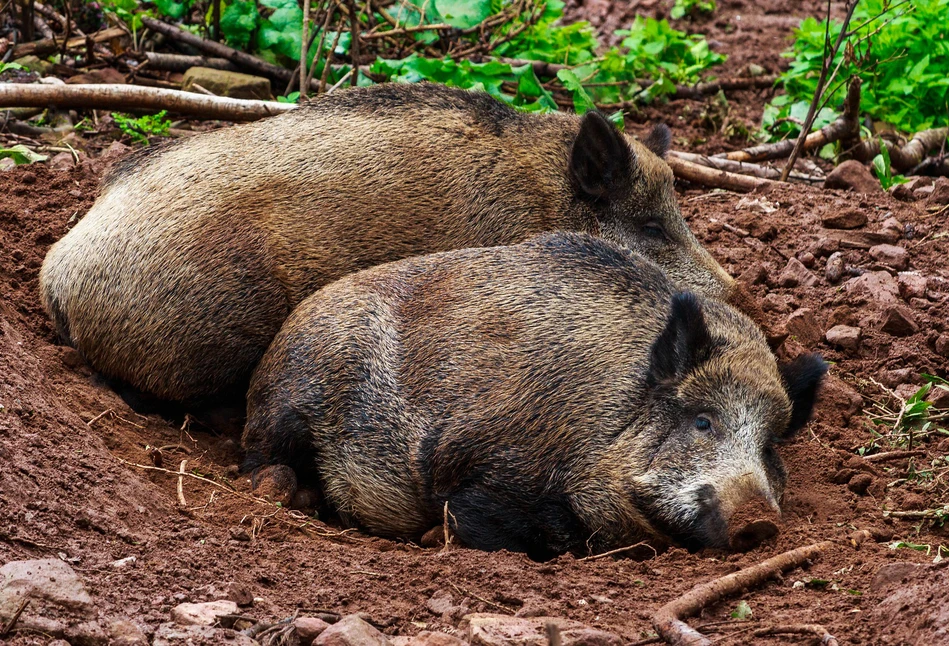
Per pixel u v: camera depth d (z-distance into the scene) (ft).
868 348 42.78
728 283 42.01
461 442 32.45
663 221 42.91
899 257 47.11
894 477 35.37
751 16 83.56
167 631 23.03
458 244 40.96
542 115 44.24
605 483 31.58
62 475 28.55
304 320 35.58
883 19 62.69
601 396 32.09
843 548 29.60
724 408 31.24
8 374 32.45
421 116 42.01
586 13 82.58
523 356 32.83
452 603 26.02
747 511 29.14
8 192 45.70
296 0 60.34
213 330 37.45
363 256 39.63
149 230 37.50
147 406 38.29
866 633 24.23
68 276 37.91
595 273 34.30
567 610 25.85
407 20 61.82
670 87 67.00
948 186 52.34
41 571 22.98
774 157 59.31
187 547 27.73
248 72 59.77
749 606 26.14
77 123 54.75
